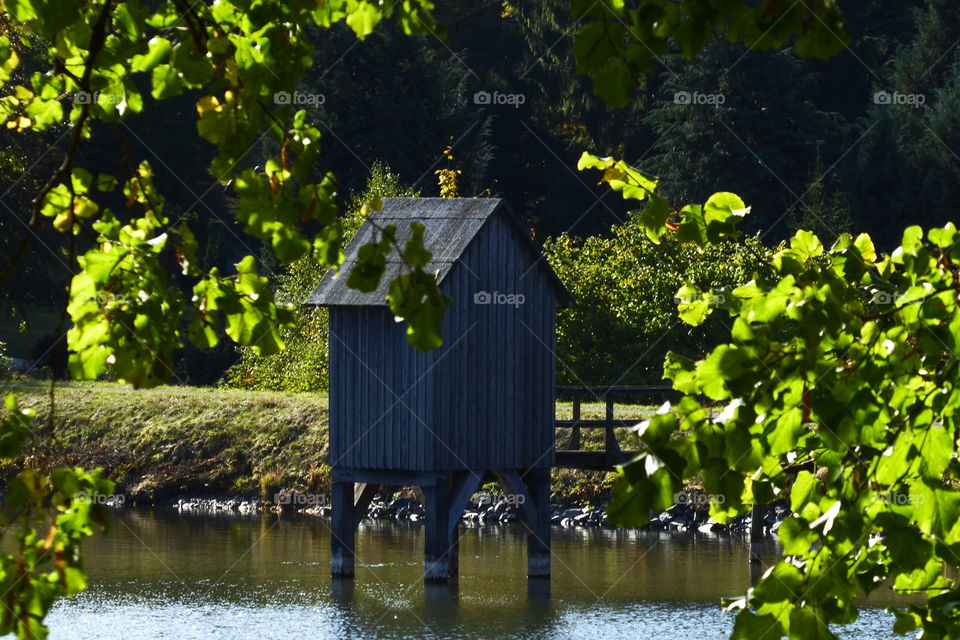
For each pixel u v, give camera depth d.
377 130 199.50
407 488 118.75
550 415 79.31
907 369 11.43
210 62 11.30
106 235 12.88
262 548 93.94
